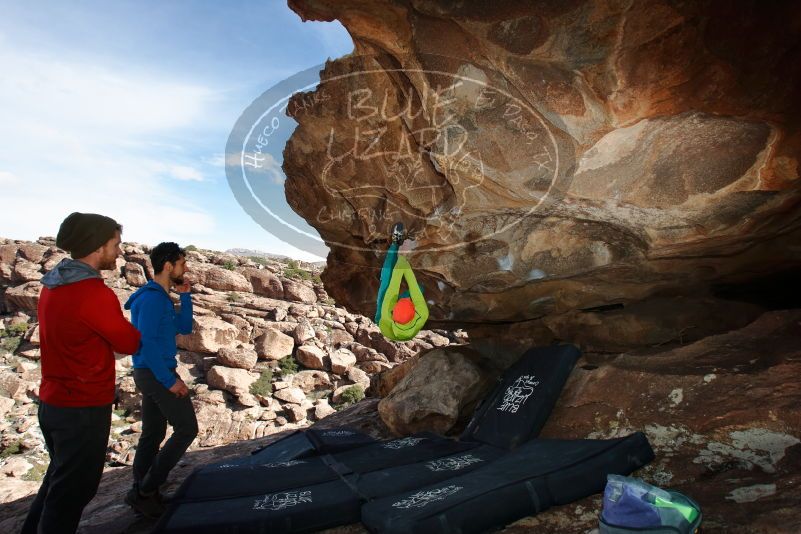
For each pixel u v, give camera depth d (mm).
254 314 41844
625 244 3408
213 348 37031
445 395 4145
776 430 2326
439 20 2381
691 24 1984
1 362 35344
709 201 2664
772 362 2709
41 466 26453
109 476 4523
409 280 3334
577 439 2889
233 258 50062
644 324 4078
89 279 2312
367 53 2965
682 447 2551
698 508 1863
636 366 3260
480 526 2148
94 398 2318
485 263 3867
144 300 3002
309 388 37031
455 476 2775
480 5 2238
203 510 2572
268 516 2457
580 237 3461
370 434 4594
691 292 4176
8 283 42188
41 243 46625
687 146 2447
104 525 3111
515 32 2258
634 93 2232
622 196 2801
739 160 2428
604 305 4348
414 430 4148
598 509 2242
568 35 2178
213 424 30828
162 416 3205
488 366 4727
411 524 2049
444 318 5066
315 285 49969
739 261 3576
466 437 3564
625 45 2113
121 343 2348
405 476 2814
